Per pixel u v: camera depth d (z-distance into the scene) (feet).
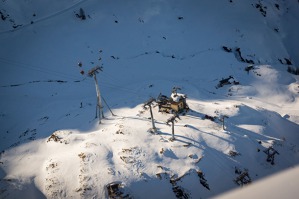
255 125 162.30
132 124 152.05
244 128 158.61
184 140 139.74
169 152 134.00
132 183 122.52
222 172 130.82
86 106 183.21
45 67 231.30
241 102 189.26
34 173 132.98
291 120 179.22
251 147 143.84
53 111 182.50
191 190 123.24
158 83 201.57
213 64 233.55
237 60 242.37
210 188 125.29
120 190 120.06
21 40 256.11
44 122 172.35
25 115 185.26
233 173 131.54
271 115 172.65
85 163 129.39
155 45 255.91
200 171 128.16
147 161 130.00
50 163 132.98
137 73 224.33
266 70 228.22
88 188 121.29
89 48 248.52
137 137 140.87
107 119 163.63
